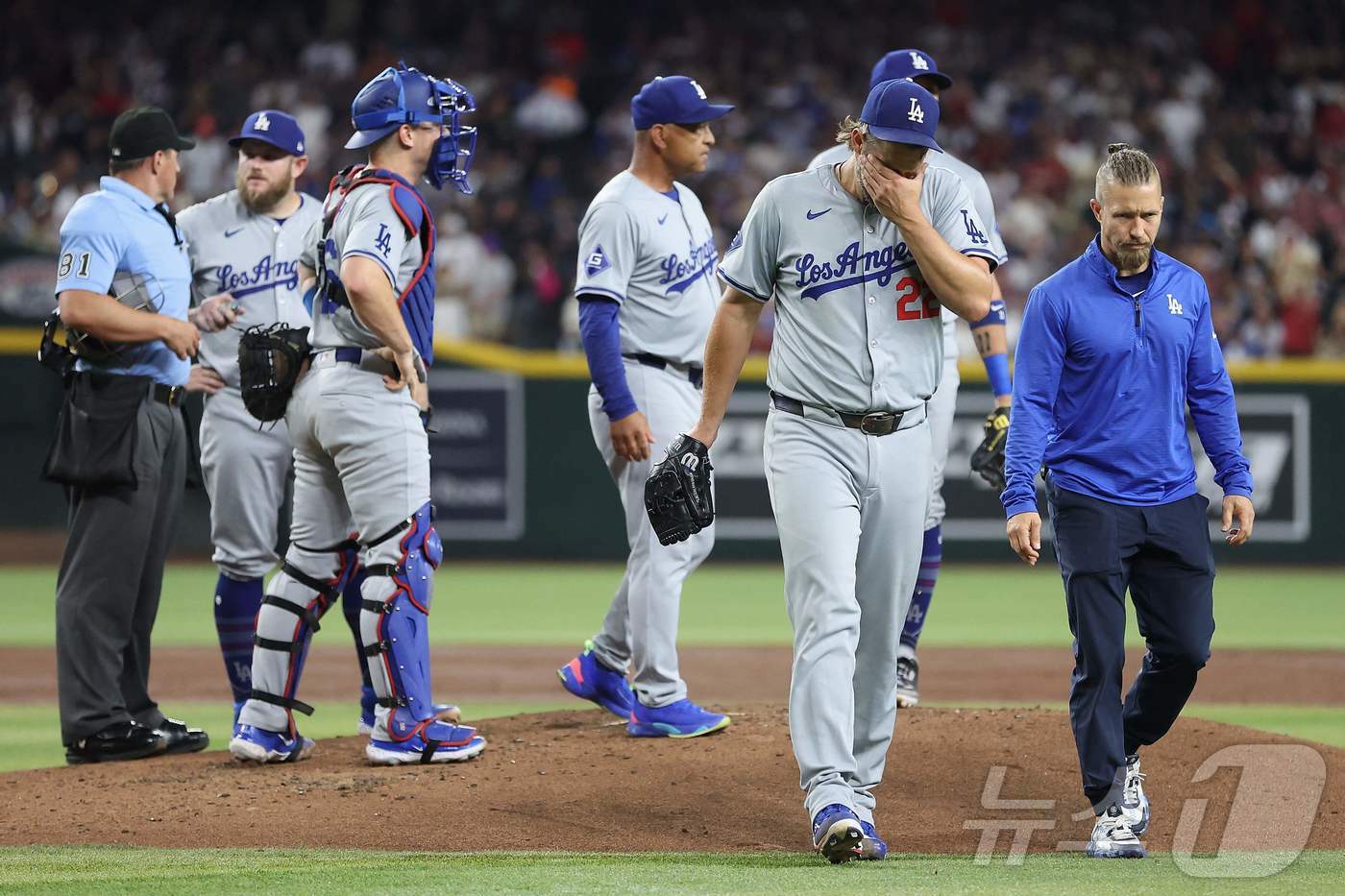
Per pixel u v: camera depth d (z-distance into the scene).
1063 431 16.77
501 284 67.44
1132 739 17.36
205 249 23.70
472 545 58.06
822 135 76.69
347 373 19.45
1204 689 31.47
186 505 59.84
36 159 74.00
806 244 15.66
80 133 75.31
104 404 21.30
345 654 36.50
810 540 15.52
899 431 15.83
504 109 78.56
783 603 47.12
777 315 16.16
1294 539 56.62
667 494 16.47
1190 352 16.83
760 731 21.38
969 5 83.19
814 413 15.73
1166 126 75.88
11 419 58.03
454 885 13.95
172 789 18.81
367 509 19.64
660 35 83.44
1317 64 81.19
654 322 21.33
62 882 14.27
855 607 15.55
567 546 58.06
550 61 80.81
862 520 15.94
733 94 79.25
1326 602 47.28
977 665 34.47
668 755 20.09
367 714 23.17
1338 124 78.00
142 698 22.48
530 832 17.00
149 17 80.25
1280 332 66.06
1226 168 73.19
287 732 20.52
